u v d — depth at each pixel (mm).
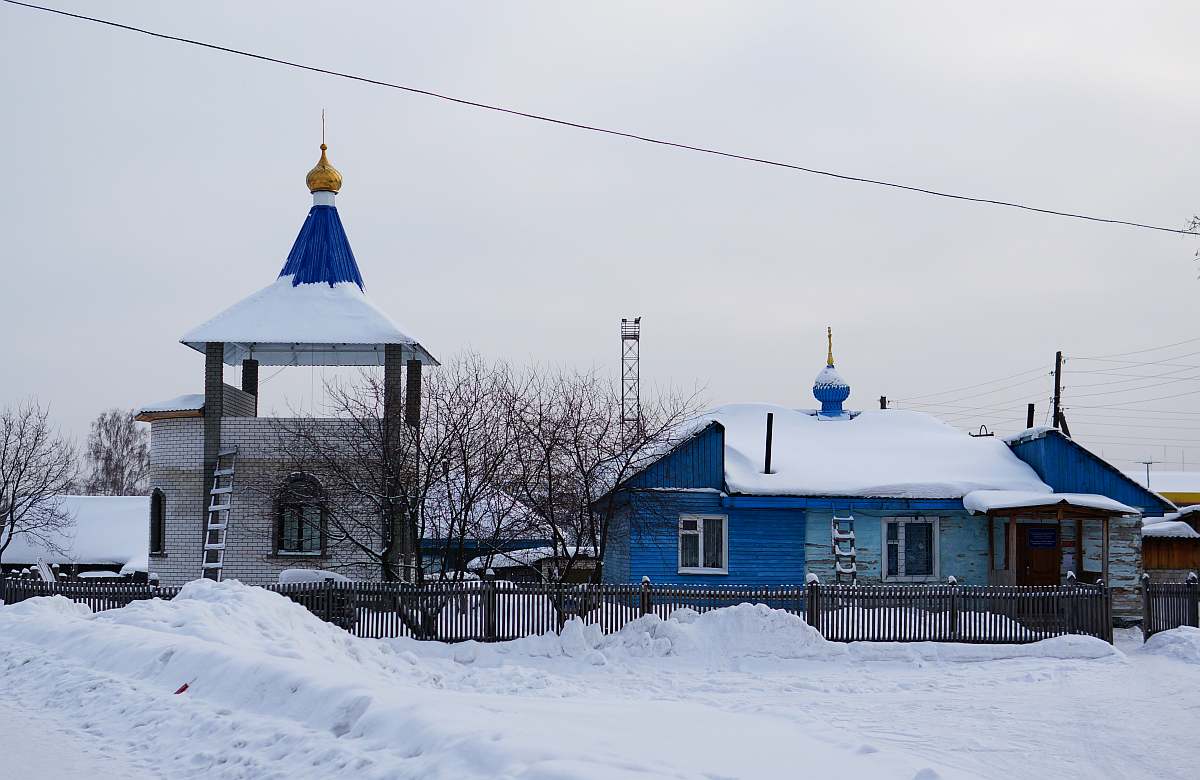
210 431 29234
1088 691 19125
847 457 34188
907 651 23828
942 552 32438
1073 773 12234
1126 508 30844
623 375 51750
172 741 11008
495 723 9930
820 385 39969
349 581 24516
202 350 31578
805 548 31656
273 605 20812
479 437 26656
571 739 9789
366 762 9156
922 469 33438
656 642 23078
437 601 24031
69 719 12586
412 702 10750
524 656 22812
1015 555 30875
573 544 29375
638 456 28828
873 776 9883
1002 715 16312
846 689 19547
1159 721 15742
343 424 28641
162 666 14477
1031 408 45844
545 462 26375
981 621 25297
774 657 22984
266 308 30719
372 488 26797
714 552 31203
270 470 29219
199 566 29594
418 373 31844
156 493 30594
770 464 32188
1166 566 39312
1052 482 33438
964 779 10273
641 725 12539
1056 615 25781
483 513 27125
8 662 16641
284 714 11445
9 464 58844
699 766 9719
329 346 32438
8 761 10219
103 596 24797
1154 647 25906
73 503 59906
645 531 30438
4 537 56375
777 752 10914
